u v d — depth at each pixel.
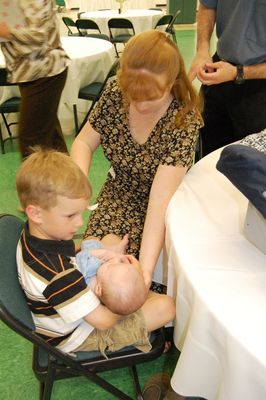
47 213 0.84
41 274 0.83
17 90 3.02
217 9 1.65
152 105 1.04
